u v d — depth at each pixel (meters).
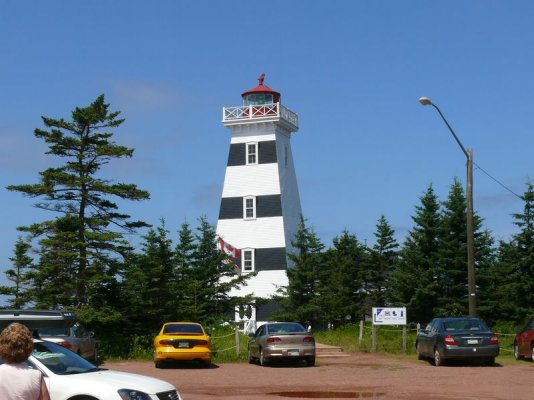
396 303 46.88
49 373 12.02
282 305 50.94
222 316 43.28
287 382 21.56
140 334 34.25
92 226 34.44
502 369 24.61
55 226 33.75
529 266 42.53
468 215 29.78
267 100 59.88
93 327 33.66
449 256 45.50
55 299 33.56
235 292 55.97
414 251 47.25
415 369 25.11
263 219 57.00
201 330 27.56
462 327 26.33
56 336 23.28
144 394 11.85
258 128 58.34
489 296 44.88
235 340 32.97
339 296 51.09
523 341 27.56
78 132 34.78
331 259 54.00
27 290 34.47
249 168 58.16
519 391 18.67
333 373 24.17
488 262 47.53
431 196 47.94
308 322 50.44
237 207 57.97
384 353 32.97
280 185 57.41
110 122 35.00
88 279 33.38
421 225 47.38
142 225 35.75
